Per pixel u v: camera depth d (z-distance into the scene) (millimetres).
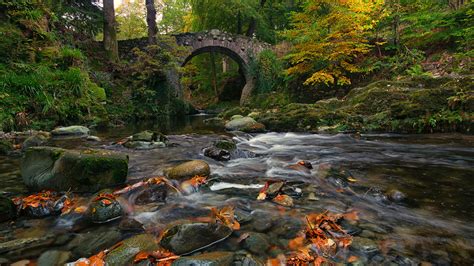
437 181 3355
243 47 20750
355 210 2508
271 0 25656
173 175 3363
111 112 12781
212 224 2037
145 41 17031
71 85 9953
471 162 4324
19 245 1890
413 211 2480
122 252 1732
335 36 12797
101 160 3014
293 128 8844
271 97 16766
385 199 2764
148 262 1663
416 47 12320
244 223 2248
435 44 11727
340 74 13562
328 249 1826
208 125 11320
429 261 1706
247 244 1903
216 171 3822
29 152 3283
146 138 5898
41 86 8648
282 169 3941
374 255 1765
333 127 8141
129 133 8633
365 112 8523
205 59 28266
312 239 1943
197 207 2600
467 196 2840
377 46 13133
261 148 5918
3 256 1758
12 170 3912
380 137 6895
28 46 9484
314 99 14508
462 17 10984
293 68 14789
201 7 22922
